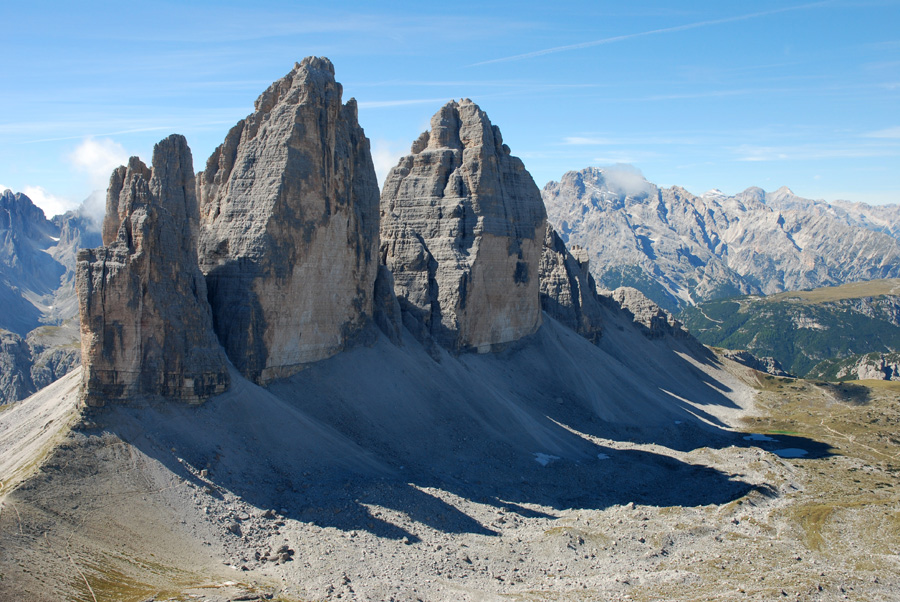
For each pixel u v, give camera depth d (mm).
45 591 47812
